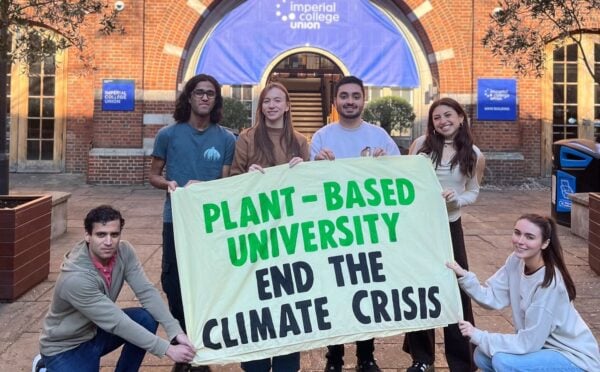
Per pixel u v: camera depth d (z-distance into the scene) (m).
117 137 12.66
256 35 13.29
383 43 13.46
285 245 3.05
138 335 2.72
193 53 13.21
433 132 3.44
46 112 13.47
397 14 13.42
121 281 2.96
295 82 21.14
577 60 13.57
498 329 4.25
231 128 12.84
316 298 2.97
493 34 7.20
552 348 2.71
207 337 2.85
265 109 3.28
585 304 4.82
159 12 12.66
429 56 13.33
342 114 3.44
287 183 3.13
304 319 2.94
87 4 6.02
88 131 13.42
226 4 13.17
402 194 3.16
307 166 3.15
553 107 13.62
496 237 7.58
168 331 2.90
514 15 6.63
